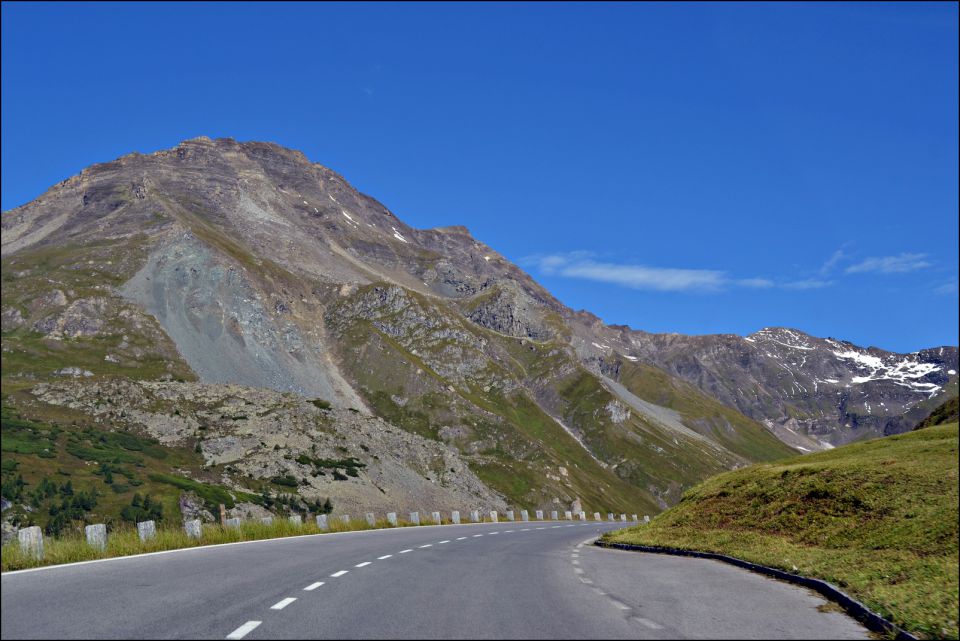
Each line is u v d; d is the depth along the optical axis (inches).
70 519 2559.1
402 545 1122.0
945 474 1056.8
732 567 861.8
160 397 4955.7
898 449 1520.7
